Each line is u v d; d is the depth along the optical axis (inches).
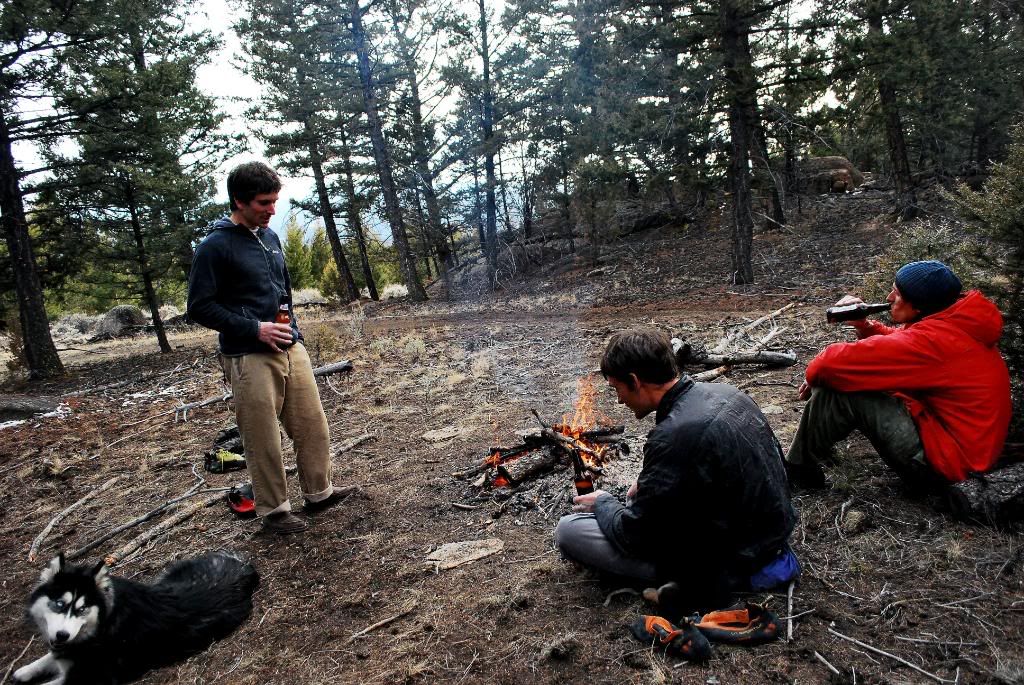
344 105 804.0
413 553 132.3
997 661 82.2
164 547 151.7
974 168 689.6
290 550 140.2
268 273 142.6
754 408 94.7
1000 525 108.7
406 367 336.2
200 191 624.4
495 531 137.0
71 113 480.7
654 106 525.7
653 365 93.5
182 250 631.2
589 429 168.6
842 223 685.3
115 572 141.9
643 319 425.4
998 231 129.0
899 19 492.4
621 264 737.0
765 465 91.4
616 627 98.0
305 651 104.2
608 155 564.7
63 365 556.7
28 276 506.0
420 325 532.1
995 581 97.8
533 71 743.1
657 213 858.8
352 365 345.7
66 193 546.0
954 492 113.2
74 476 215.8
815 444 128.4
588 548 106.4
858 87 596.7
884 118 621.0
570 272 767.1
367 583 122.9
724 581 95.9
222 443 231.5
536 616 104.0
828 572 105.6
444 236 970.1
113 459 230.1
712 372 235.8
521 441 181.9
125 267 613.9
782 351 256.5
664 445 90.4
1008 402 113.7
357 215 1018.7
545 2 690.8
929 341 111.4
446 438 206.8
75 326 975.0
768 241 695.1
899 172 637.9
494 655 95.5
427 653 98.3
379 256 1330.0
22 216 500.4
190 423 274.5
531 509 143.8
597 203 741.9
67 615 94.0
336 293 1013.8
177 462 218.8
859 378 115.6
